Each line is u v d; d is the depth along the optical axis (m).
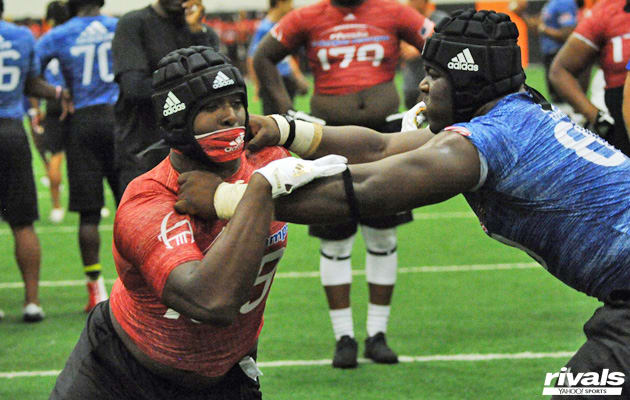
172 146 5.14
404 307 12.84
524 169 4.83
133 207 5.12
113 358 5.59
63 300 13.83
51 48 12.77
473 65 4.91
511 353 10.62
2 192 12.32
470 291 13.63
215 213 4.90
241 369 5.82
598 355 4.96
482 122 4.90
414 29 10.66
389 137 6.08
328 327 11.99
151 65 10.60
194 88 4.97
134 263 5.11
